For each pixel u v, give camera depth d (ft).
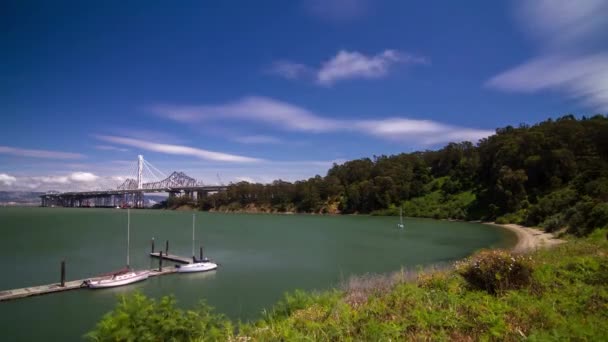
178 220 422.82
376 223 343.26
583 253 46.96
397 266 125.70
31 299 88.33
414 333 20.65
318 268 125.18
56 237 234.79
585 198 158.51
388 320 22.43
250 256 155.53
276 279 108.47
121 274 106.63
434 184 437.58
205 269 122.83
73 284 98.27
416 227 291.99
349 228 298.15
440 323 21.35
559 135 295.69
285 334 22.27
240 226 329.93
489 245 164.14
